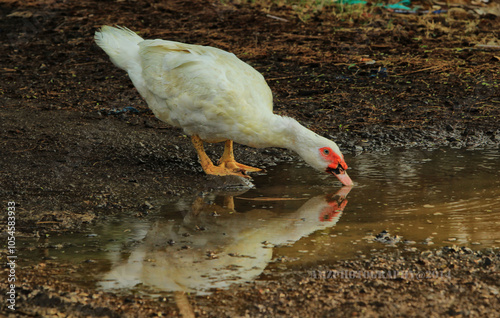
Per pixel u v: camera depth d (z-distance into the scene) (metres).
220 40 18.81
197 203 8.98
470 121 12.59
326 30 19.95
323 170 9.50
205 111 9.27
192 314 5.80
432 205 8.52
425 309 5.79
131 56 10.04
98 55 17.98
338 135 12.05
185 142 11.76
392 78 15.40
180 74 9.41
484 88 14.41
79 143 11.41
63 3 23.73
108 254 7.23
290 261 6.91
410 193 9.02
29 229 8.03
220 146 11.67
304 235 7.68
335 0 22.66
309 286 6.30
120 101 14.18
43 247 7.45
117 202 8.99
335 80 15.36
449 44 18.17
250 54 17.44
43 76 16.11
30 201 8.94
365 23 20.61
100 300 6.09
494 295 6.02
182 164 10.68
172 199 9.16
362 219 8.15
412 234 7.55
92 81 15.71
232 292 6.23
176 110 9.60
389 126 12.48
